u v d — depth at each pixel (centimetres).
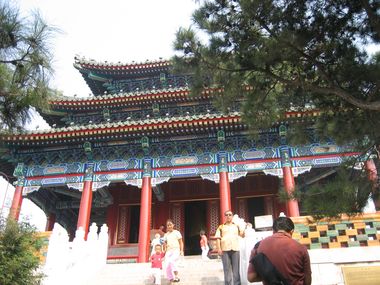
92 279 1741
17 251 1210
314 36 1058
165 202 3231
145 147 2752
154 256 1571
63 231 1716
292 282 549
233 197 3159
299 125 1273
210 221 3127
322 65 1055
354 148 1188
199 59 1109
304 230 1598
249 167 2627
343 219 1581
